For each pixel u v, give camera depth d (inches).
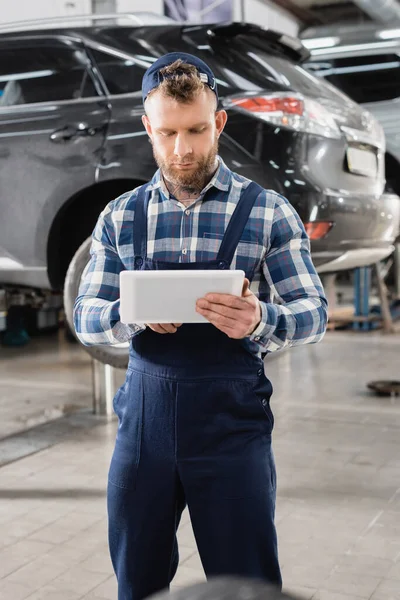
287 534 103.9
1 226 147.7
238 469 58.2
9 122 146.0
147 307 53.5
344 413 166.6
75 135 141.3
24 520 110.7
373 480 124.4
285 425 157.6
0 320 275.1
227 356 58.2
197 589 29.3
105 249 62.7
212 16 385.4
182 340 58.1
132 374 60.4
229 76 136.9
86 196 147.6
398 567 94.1
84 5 355.3
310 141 137.0
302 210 134.3
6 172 145.9
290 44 148.6
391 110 284.4
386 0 421.1
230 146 133.5
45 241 145.3
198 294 53.1
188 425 58.2
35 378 214.2
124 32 144.4
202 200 59.1
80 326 60.9
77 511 114.0
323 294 59.1
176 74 54.7
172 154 56.1
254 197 59.3
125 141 138.6
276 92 136.9
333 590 88.4
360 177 147.0
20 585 91.0
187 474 58.6
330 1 498.3
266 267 59.9
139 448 59.5
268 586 29.6
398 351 242.8
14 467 134.0
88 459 138.2
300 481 124.3
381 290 283.6
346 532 104.3
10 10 341.4
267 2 458.0
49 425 161.8
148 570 61.1
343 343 259.4
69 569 95.3
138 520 60.2
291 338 56.1
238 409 58.6
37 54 147.9
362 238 146.1
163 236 59.5
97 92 143.0
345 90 292.8
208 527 58.9
